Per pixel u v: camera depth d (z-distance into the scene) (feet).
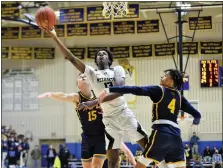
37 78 88.94
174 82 20.93
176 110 20.65
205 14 80.28
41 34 84.43
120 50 85.05
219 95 80.79
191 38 81.82
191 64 82.07
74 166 77.82
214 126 80.33
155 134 20.12
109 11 59.21
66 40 86.79
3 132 81.97
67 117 86.22
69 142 85.30
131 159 25.52
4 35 85.25
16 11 79.10
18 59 88.79
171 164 20.70
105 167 33.40
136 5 73.56
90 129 24.36
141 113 83.10
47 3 83.41
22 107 88.89
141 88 19.47
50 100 87.81
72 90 86.69
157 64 83.41
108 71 22.30
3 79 89.66
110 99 18.80
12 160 79.71
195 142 78.07
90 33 82.02
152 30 80.89
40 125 87.76
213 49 81.51
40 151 86.94
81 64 21.53
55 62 88.48
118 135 22.70
